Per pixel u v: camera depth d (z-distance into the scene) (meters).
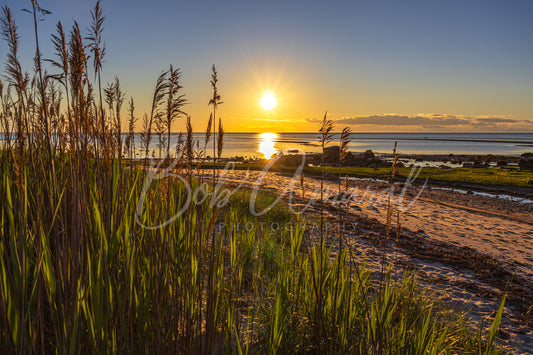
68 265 1.71
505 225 13.60
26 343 1.52
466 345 3.46
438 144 173.38
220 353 2.47
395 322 3.47
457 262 7.42
